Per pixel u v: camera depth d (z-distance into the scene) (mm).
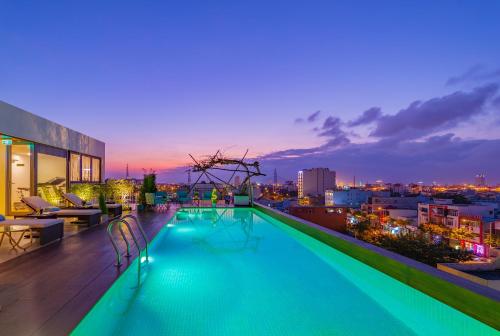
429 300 2971
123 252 4688
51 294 2908
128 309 3242
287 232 7867
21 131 8891
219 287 3896
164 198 11875
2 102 8086
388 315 3250
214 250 5895
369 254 4047
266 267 4836
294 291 3857
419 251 16688
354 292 3861
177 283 4004
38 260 4184
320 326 2994
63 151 11523
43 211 7012
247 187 13492
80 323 2369
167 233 7703
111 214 9141
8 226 5211
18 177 9688
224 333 2805
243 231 8062
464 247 45094
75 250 4777
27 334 2158
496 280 7715
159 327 2896
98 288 3064
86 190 10969
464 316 2609
